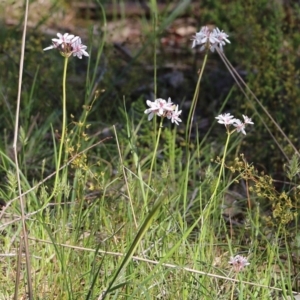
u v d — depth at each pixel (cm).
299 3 918
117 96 772
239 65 891
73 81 852
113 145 679
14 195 524
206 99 866
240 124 460
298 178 629
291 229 538
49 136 728
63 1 1218
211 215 562
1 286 468
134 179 575
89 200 552
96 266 479
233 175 654
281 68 766
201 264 475
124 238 505
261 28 880
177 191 573
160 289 456
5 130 668
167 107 441
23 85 780
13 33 863
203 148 697
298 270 500
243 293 460
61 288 454
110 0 1270
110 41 888
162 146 718
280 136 710
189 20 1194
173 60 1000
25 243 406
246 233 556
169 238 501
